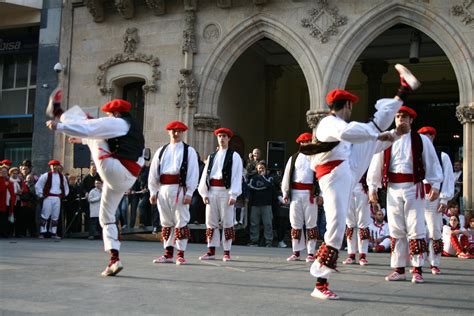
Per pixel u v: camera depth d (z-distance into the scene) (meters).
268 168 14.38
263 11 15.94
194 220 13.80
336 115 5.36
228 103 18.53
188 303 4.66
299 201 9.25
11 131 21.23
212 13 16.59
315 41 15.19
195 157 8.42
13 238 14.99
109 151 6.34
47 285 5.54
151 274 6.67
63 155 18.36
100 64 18.02
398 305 4.85
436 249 7.69
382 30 14.75
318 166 5.46
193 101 16.47
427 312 4.53
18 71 21.36
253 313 4.28
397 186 6.76
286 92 22.78
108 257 8.76
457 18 13.81
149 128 17.03
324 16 15.15
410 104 22.00
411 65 20.83
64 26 18.70
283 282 6.14
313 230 9.23
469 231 10.86
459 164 14.58
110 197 6.50
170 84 16.92
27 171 16.73
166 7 17.14
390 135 4.94
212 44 16.53
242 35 16.27
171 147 8.48
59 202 15.30
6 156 21.30
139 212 14.70
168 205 8.28
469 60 13.58
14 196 15.19
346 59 14.89
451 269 8.38
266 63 21.25
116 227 6.58
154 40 17.28
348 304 4.83
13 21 19.84
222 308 4.46
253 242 13.13
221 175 9.11
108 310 4.27
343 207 5.27
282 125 22.25
